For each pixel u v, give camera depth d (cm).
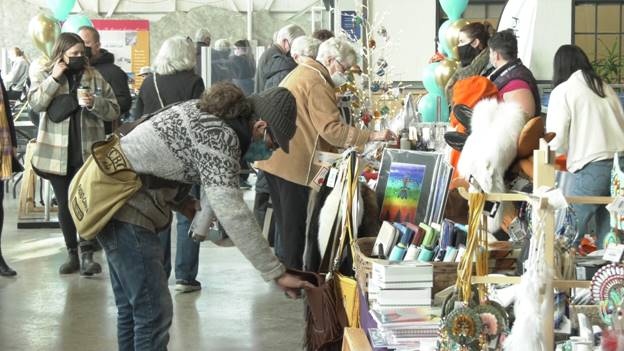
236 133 333
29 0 2147
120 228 351
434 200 373
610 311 254
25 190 941
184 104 343
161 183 344
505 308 273
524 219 317
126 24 2109
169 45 620
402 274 303
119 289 385
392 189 387
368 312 325
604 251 303
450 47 815
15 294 638
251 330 545
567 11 1189
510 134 316
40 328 551
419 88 1180
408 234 343
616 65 1288
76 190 349
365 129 606
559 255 267
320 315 361
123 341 387
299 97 541
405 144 595
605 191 568
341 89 597
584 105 562
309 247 429
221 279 684
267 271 336
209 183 328
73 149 659
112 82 683
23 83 1541
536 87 500
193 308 598
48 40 855
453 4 916
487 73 568
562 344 259
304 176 544
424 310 299
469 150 321
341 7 1165
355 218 374
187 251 636
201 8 2134
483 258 264
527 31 836
